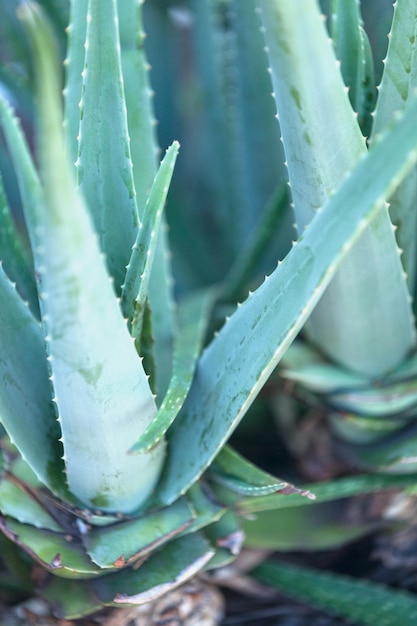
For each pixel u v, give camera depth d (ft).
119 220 3.25
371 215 2.68
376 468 3.69
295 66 3.01
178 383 3.20
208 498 3.35
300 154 3.17
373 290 3.38
